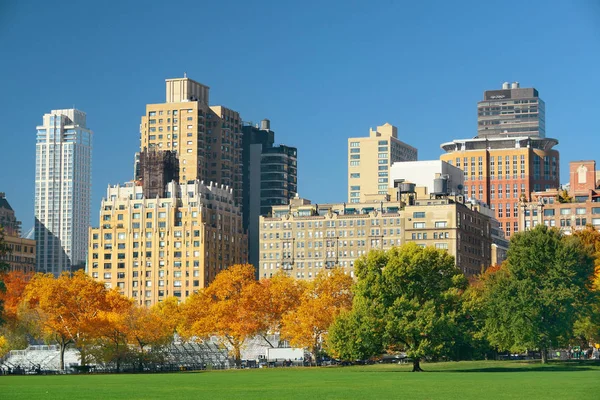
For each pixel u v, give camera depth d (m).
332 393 150.25
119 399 141.12
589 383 166.38
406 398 139.25
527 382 170.12
